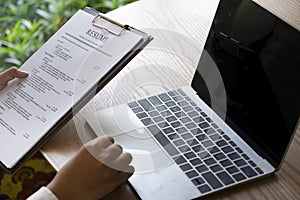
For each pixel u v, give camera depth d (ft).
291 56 2.42
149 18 3.74
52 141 2.73
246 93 2.70
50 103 2.80
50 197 2.38
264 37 2.58
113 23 3.09
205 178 2.48
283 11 3.76
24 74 3.00
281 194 2.45
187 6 3.90
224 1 2.86
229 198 2.42
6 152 2.64
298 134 2.81
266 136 2.57
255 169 2.53
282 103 2.46
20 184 3.92
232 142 2.69
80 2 5.95
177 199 2.37
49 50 3.09
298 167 2.60
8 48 5.54
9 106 2.86
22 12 5.94
